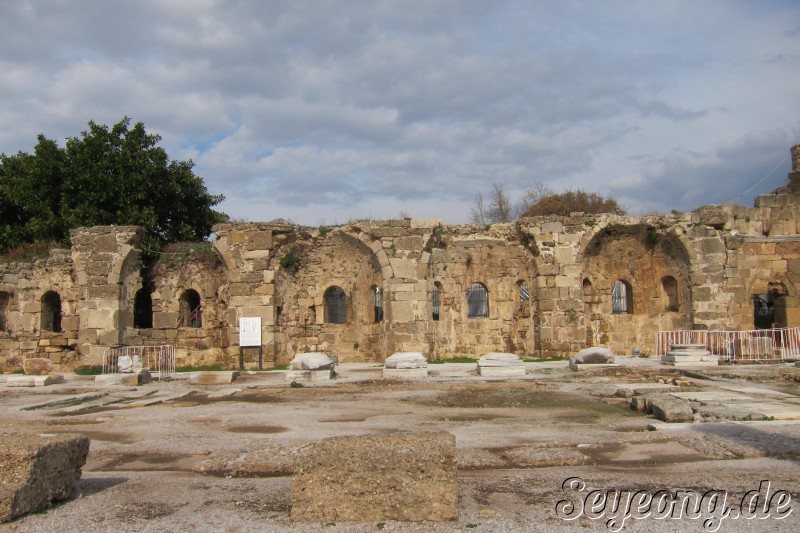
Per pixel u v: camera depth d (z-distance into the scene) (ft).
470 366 73.00
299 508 19.58
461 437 31.32
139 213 99.40
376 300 86.02
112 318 80.79
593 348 67.26
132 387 59.72
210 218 113.60
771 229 90.43
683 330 79.92
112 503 21.30
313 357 63.05
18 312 86.22
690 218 85.30
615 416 38.01
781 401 39.78
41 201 98.78
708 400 40.34
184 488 23.02
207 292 86.22
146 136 106.63
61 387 60.59
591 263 87.40
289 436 32.32
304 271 87.81
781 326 86.79
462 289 88.69
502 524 18.98
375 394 51.24
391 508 19.42
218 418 39.55
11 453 20.24
